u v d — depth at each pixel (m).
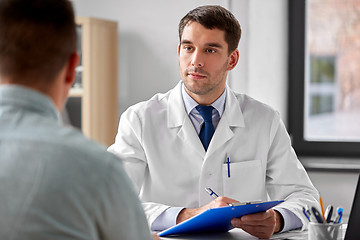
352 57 3.71
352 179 3.41
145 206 1.96
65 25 0.93
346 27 3.71
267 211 1.76
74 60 0.98
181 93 2.14
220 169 2.08
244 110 2.17
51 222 0.84
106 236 0.91
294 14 3.68
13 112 0.90
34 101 0.91
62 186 0.85
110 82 3.64
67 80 0.99
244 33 3.56
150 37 3.76
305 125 3.79
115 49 3.65
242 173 2.10
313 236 1.55
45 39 0.91
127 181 0.92
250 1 3.54
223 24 1.95
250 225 1.71
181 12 3.71
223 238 1.72
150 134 2.11
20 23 0.90
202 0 3.67
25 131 0.89
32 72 0.92
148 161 2.10
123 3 3.78
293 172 2.13
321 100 3.78
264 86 3.63
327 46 3.74
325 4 3.71
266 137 2.15
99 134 3.57
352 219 1.52
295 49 3.70
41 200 0.84
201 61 1.94
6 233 0.83
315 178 3.46
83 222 0.86
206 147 2.08
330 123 3.78
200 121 2.10
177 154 2.08
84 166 0.87
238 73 3.57
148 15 3.76
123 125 2.16
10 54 0.90
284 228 1.85
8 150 0.87
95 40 3.49
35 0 0.91
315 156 3.77
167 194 2.08
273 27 3.64
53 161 0.86
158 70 3.76
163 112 2.15
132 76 3.79
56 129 0.91
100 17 3.81
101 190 0.88
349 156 3.73
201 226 1.69
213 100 2.08
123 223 0.90
